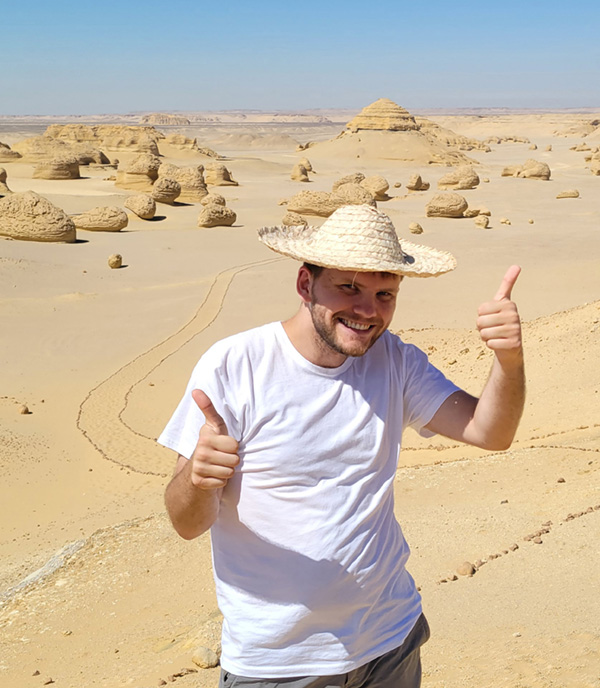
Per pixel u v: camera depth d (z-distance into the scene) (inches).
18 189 2464.3
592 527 281.0
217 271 1256.2
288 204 2066.9
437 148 4266.7
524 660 195.9
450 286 1101.7
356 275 106.9
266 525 109.9
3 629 294.7
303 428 109.3
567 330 662.5
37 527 448.8
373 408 113.1
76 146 3553.2
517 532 291.1
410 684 120.3
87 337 900.6
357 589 111.0
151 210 1798.7
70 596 317.4
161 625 271.6
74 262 1286.9
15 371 783.7
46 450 576.4
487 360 660.7
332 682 111.0
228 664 113.6
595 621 214.1
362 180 2566.4
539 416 507.5
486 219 1728.6
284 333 113.0
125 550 354.6
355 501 111.1
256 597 110.3
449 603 242.8
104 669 241.4
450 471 381.7
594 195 2397.9
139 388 730.8
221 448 100.4
